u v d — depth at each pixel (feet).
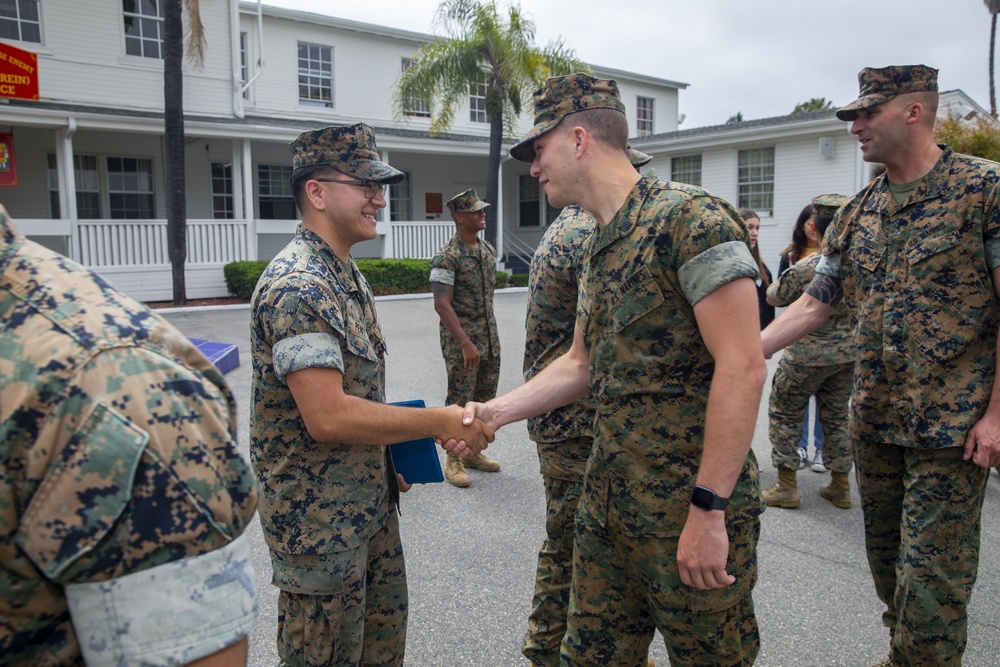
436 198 67.72
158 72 49.16
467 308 17.15
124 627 2.81
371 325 7.27
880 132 8.04
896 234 8.20
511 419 7.11
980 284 7.77
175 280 41.60
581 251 8.32
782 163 54.65
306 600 6.55
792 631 9.91
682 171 60.44
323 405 6.00
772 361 29.55
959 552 7.82
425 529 13.26
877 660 9.23
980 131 42.65
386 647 7.48
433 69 53.78
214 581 2.98
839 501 14.55
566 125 6.14
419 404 7.47
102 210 50.03
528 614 10.28
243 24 55.67
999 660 9.20
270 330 6.17
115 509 2.76
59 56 45.68
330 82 60.70
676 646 6.14
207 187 54.49
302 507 6.44
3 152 40.45
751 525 6.02
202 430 3.02
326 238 6.89
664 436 5.90
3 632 2.86
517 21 53.21
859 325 8.61
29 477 2.74
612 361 6.06
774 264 55.77
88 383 2.79
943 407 7.79
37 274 2.98
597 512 6.36
